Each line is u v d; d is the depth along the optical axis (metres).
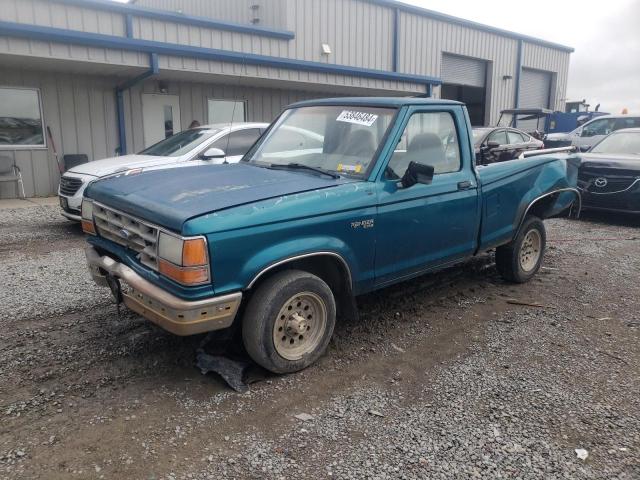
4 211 10.36
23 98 12.16
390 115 4.26
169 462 2.79
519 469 2.78
